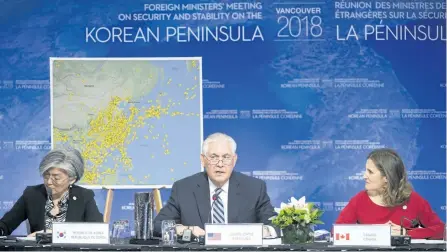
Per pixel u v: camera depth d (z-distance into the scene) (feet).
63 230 20.12
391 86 30.99
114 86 31.07
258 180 23.25
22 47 30.86
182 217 22.72
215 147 22.57
